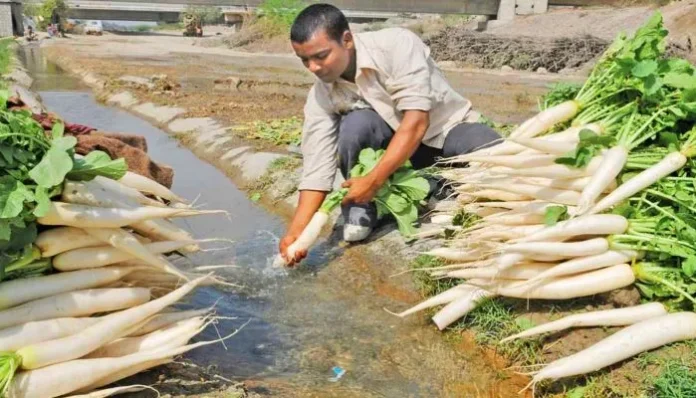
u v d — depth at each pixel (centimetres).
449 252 367
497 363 330
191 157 775
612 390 287
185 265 443
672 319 294
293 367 331
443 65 2314
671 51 1730
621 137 341
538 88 1623
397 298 399
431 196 469
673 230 313
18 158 263
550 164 347
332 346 352
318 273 436
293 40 382
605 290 319
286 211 564
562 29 2806
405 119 389
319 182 416
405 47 394
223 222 543
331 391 311
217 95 1252
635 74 337
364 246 447
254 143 752
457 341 351
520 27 3092
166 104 1101
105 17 4372
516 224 354
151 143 861
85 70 1802
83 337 266
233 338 357
